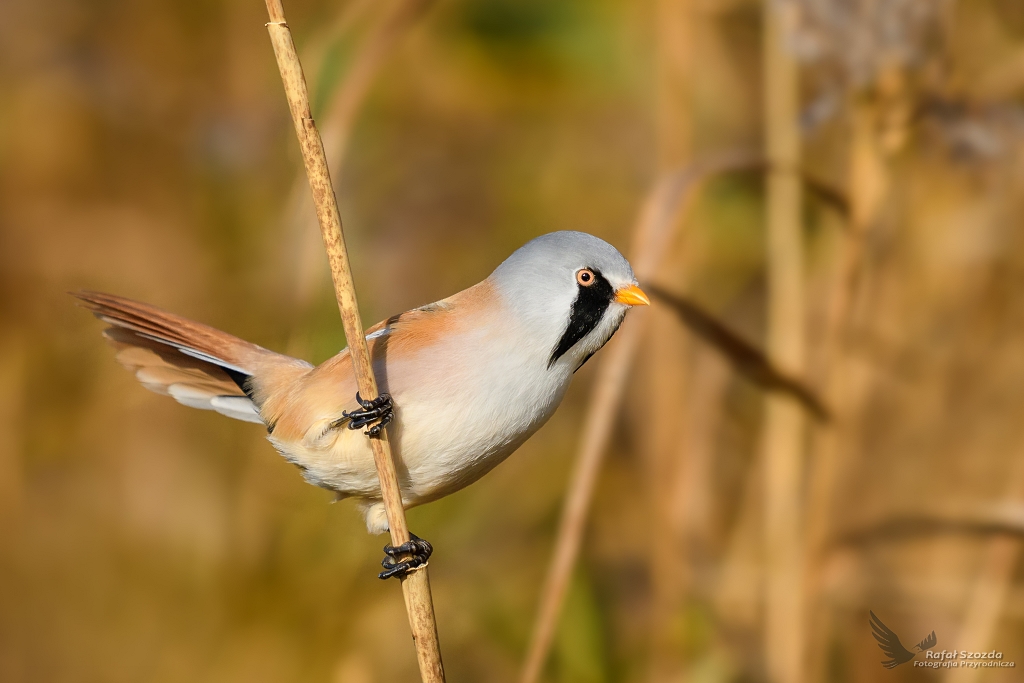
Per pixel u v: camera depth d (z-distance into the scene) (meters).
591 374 11.70
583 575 10.19
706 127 11.78
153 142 12.59
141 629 10.46
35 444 11.29
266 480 10.48
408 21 8.76
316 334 8.85
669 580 9.81
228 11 12.53
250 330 11.10
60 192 12.45
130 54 12.81
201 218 11.95
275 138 11.93
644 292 7.70
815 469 9.23
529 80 12.43
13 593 10.80
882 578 9.89
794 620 9.30
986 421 10.05
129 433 11.20
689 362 10.55
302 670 9.87
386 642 9.88
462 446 7.27
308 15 11.84
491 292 7.54
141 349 8.52
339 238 6.74
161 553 10.68
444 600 10.23
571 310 7.53
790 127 9.59
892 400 10.06
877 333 9.88
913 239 10.01
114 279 11.80
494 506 10.89
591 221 12.14
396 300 11.35
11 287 11.68
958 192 9.95
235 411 8.40
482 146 12.48
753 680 9.76
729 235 11.70
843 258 9.00
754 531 10.20
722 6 11.52
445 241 11.83
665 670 9.66
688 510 10.06
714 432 10.66
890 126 8.61
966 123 8.54
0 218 12.12
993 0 9.82
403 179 12.08
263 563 10.30
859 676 9.85
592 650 9.92
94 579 10.80
